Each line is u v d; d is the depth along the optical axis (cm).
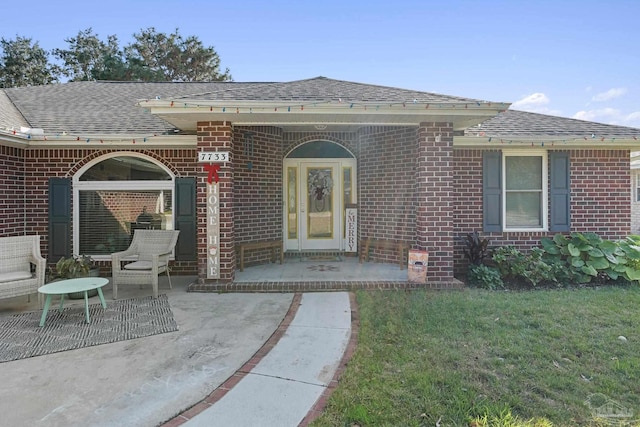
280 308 565
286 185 957
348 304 582
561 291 655
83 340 447
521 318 504
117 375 361
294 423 283
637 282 723
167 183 824
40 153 802
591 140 776
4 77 3045
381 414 291
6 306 595
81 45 3303
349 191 962
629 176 844
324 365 378
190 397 321
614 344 418
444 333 453
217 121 672
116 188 823
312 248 965
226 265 676
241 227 822
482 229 830
